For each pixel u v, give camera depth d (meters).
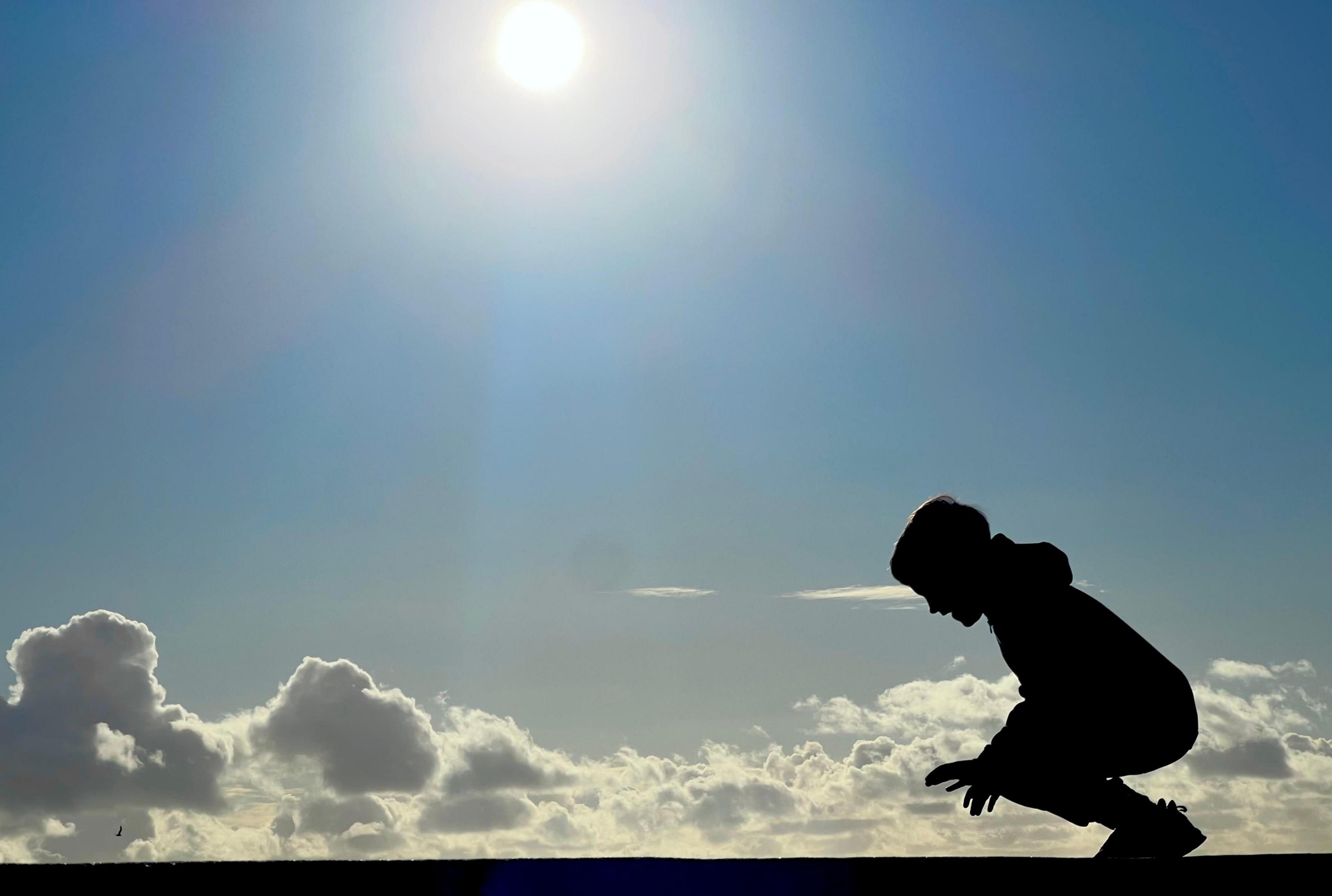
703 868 2.45
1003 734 4.21
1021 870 2.49
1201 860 2.52
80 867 2.31
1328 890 2.52
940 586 4.27
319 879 2.35
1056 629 4.08
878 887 2.46
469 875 2.41
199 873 2.33
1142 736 4.02
